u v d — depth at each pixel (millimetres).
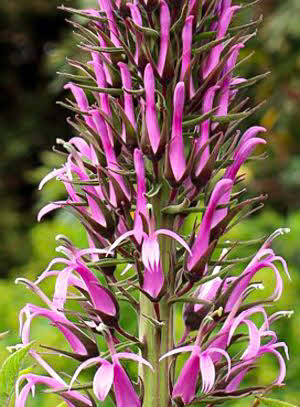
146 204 357
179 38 375
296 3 1211
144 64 371
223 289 389
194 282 368
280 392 689
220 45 374
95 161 383
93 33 404
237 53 379
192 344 383
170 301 371
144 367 382
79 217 384
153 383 380
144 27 365
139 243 358
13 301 831
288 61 1242
